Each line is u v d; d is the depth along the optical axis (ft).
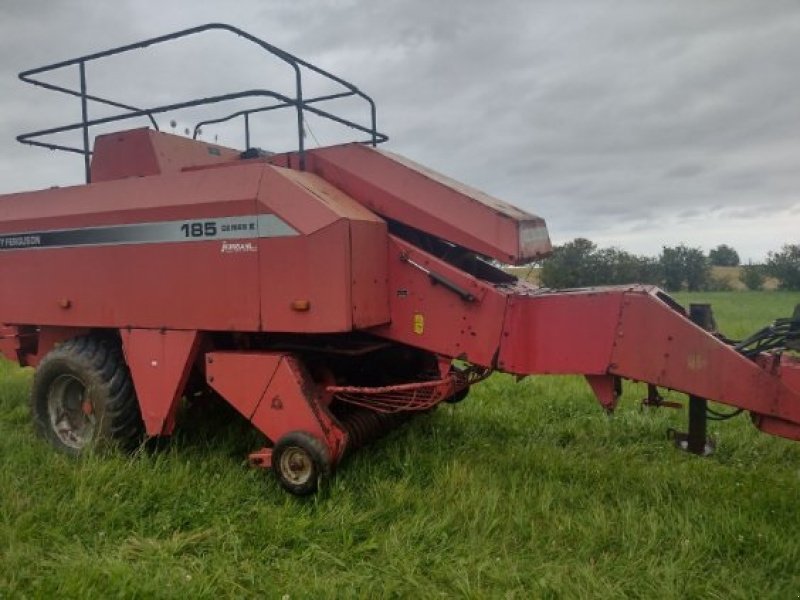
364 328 12.85
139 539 10.93
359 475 13.78
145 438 15.30
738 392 11.16
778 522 11.43
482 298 12.71
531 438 17.07
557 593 9.41
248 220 13.07
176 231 13.89
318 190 13.23
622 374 11.87
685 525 11.30
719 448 16.25
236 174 13.41
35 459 14.57
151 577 9.67
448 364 13.42
